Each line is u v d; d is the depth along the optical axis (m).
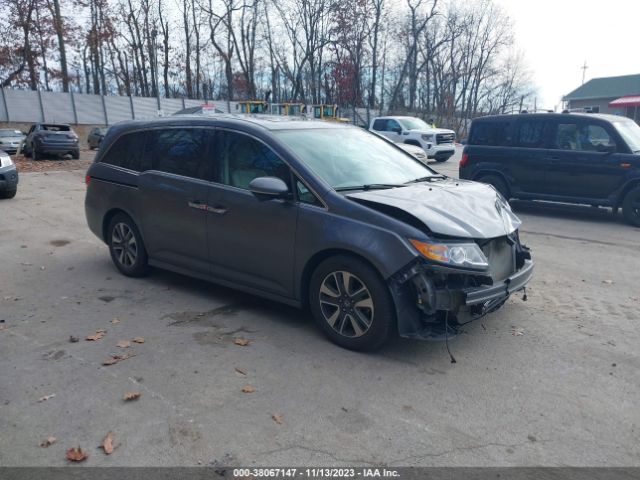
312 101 48.62
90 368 4.04
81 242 8.11
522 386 3.82
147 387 3.76
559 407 3.56
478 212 4.38
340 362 4.14
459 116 60.09
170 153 5.59
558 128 10.58
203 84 53.66
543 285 6.18
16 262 6.97
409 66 52.34
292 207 4.49
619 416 3.47
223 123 5.18
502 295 4.22
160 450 3.08
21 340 4.54
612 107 48.59
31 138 24.03
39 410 3.47
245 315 5.09
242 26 48.16
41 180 15.35
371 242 4.04
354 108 45.41
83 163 21.61
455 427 3.32
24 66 42.47
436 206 4.24
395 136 23.92
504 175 11.17
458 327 4.17
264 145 4.80
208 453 3.06
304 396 3.65
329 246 4.25
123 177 6.02
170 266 5.71
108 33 46.41
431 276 3.93
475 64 60.78
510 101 66.94
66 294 5.71
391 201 4.20
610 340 4.63
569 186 10.48
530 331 4.79
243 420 3.37
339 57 47.03
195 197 5.20
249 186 4.51
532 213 11.29
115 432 3.24
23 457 3.01
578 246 8.24
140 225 5.88
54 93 41.22
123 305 5.37
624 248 8.12
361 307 4.22
